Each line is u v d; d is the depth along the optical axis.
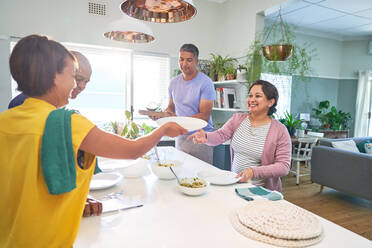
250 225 0.81
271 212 0.88
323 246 0.74
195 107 2.25
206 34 4.06
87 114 3.80
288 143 1.54
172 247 0.73
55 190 0.55
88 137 0.61
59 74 0.61
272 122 1.62
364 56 5.77
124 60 3.70
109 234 0.80
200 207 1.01
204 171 1.43
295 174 4.25
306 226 0.80
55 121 0.56
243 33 3.52
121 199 1.07
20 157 0.56
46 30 3.13
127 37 1.98
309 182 4.03
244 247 0.73
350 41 5.87
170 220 0.90
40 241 0.58
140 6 1.25
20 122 0.58
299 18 4.48
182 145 2.15
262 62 3.09
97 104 8.23
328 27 5.06
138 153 0.72
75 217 0.65
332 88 5.96
